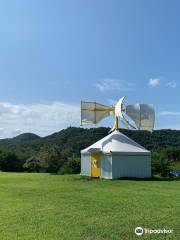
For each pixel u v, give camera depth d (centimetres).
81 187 2281
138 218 1270
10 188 2236
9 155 7256
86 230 1116
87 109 3466
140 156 3070
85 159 3241
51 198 1794
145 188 2209
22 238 1045
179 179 2964
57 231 1113
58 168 5275
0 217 1328
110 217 1295
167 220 1235
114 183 2539
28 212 1415
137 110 3219
